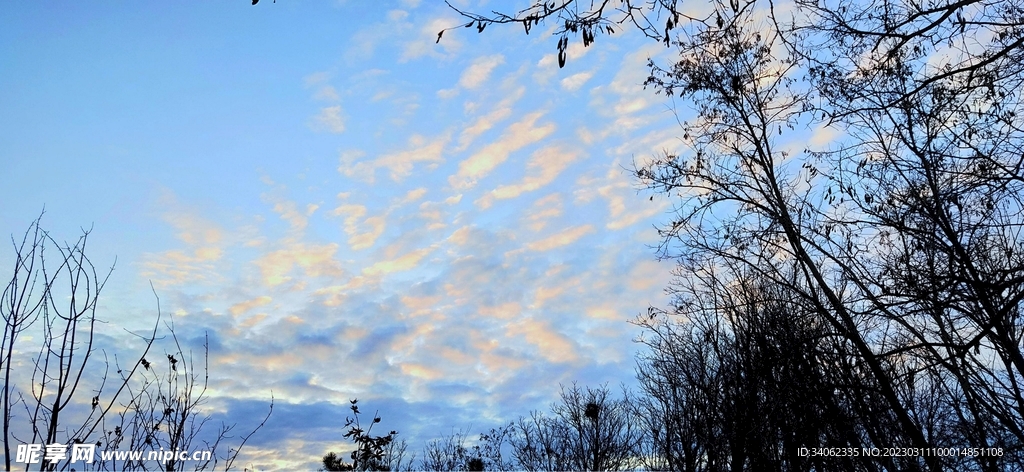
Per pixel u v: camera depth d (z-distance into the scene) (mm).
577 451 25281
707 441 14453
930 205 9375
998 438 10539
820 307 11906
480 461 24609
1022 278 7613
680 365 16469
